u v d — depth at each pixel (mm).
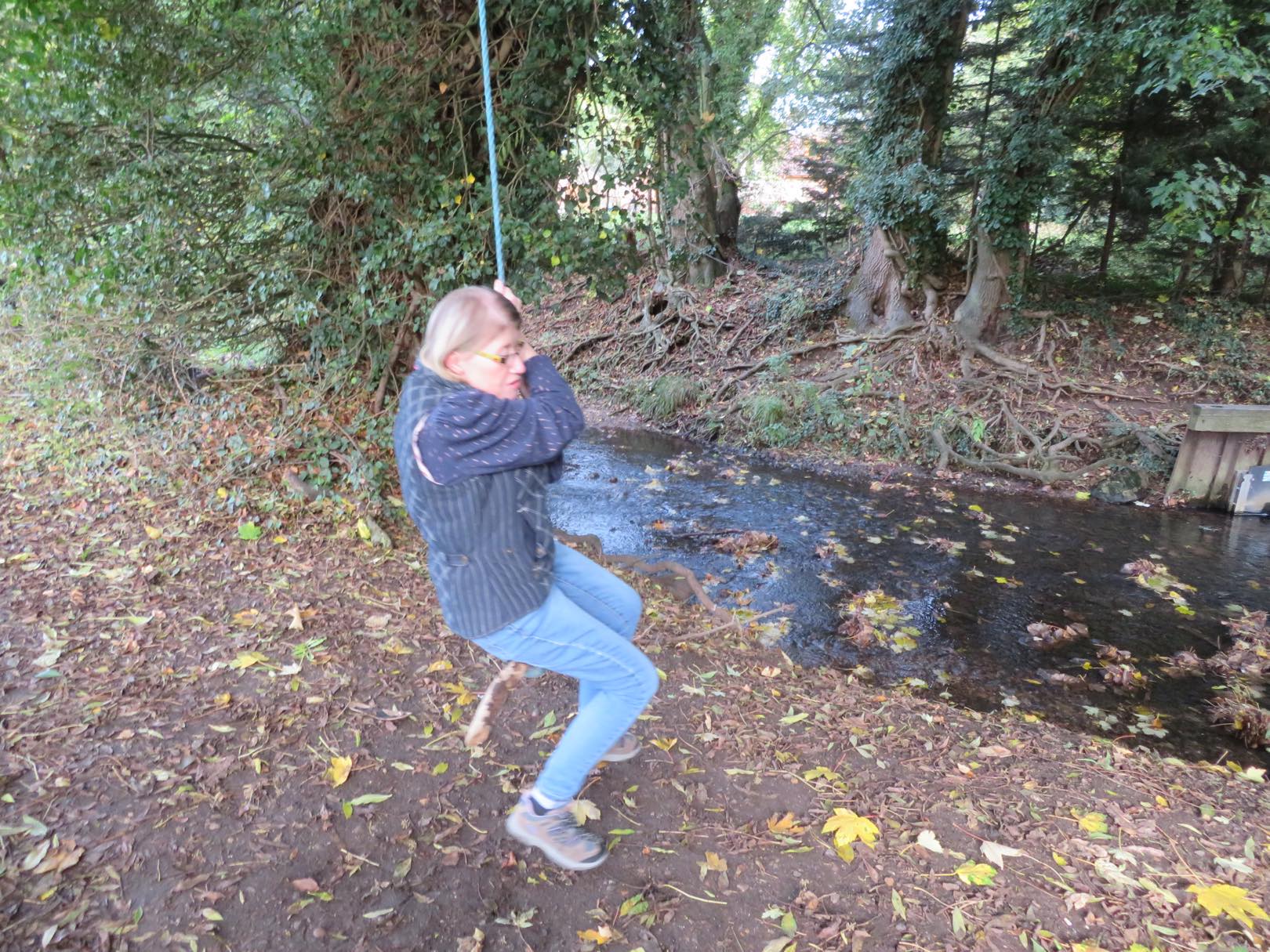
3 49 4430
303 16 5176
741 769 2891
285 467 5594
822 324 14016
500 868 2270
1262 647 5375
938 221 12312
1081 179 13180
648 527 7828
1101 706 4699
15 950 1822
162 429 5793
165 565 4234
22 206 5070
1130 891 2311
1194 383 10711
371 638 3688
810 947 2045
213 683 3123
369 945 1955
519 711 3133
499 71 5695
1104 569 6953
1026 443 10211
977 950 2045
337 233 5902
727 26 12281
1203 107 11578
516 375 1836
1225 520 8438
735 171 13703
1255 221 8312
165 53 5055
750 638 4988
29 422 6285
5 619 3469
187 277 5699
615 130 6004
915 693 4738
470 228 5461
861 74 14227
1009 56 14172
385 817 2439
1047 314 11961
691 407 12695
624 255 6094
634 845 2408
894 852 2439
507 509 1744
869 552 7254
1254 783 3490
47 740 2641
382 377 6254
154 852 2184
